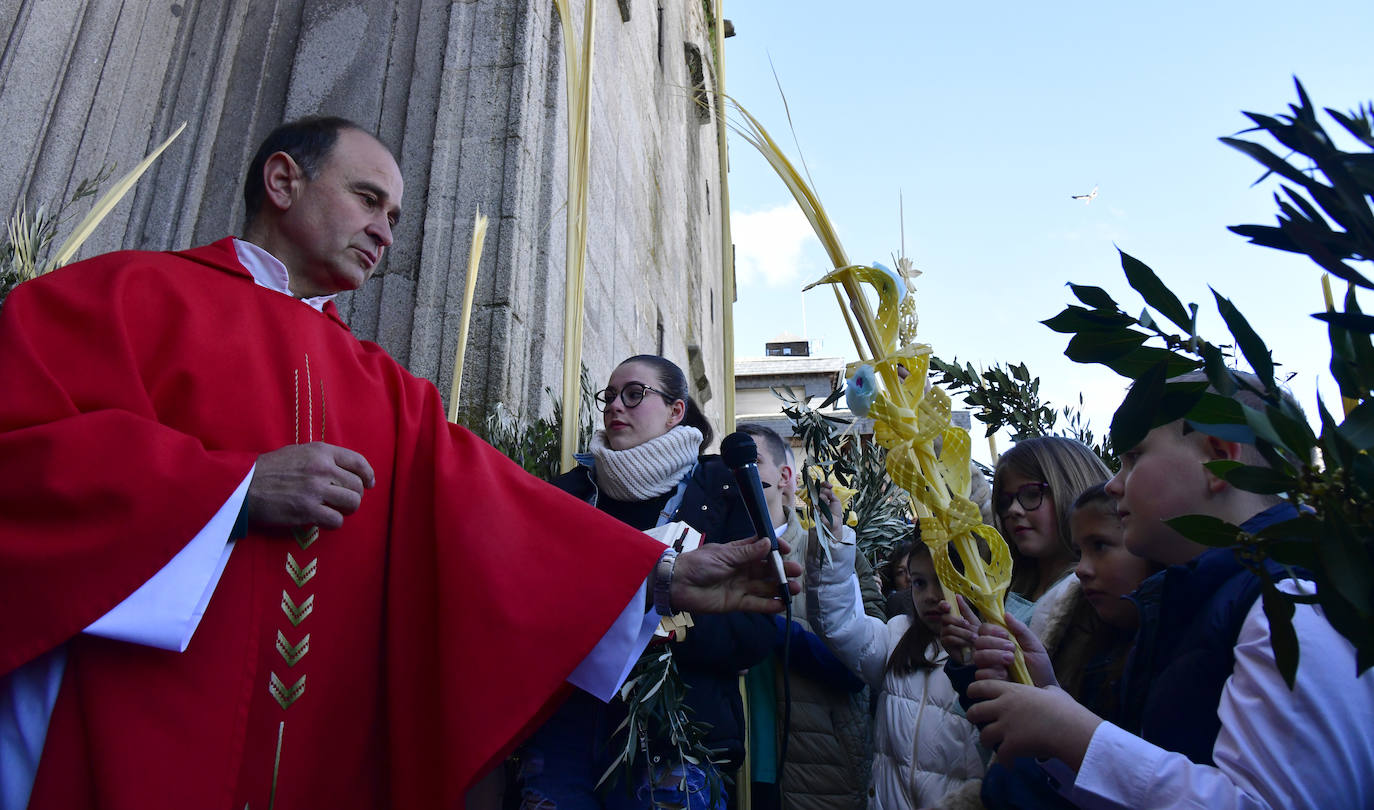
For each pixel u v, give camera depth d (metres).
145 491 1.50
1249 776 1.26
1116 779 1.35
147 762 1.45
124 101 5.21
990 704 1.47
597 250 6.02
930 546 1.57
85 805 1.44
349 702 1.73
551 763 2.16
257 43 5.63
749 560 1.85
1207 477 1.59
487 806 2.27
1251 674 1.32
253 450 1.75
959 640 1.83
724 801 2.27
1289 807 1.21
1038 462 2.43
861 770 2.74
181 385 1.74
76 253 4.76
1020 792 1.78
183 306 1.84
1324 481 0.90
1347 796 1.21
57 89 4.87
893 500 3.14
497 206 4.64
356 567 1.81
